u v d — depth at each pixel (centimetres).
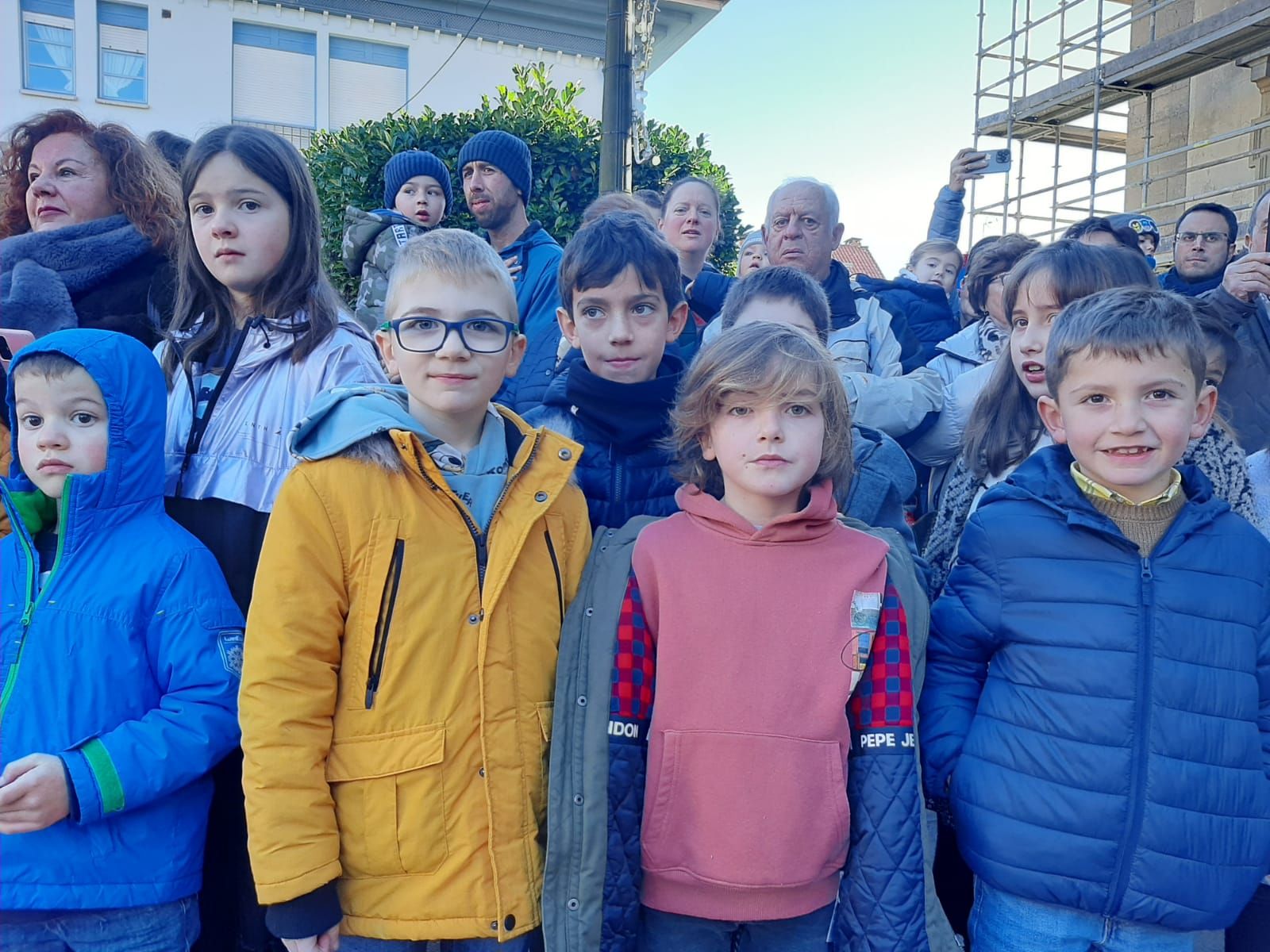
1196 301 269
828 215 306
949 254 479
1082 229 317
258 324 187
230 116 1142
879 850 148
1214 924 154
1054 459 178
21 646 158
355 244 412
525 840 150
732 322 219
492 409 176
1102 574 163
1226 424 217
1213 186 721
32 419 166
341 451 151
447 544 152
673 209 364
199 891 168
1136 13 717
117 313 225
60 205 228
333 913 140
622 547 166
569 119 791
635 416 193
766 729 148
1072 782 156
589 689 154
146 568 163
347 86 1174
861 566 158
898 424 238
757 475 156
